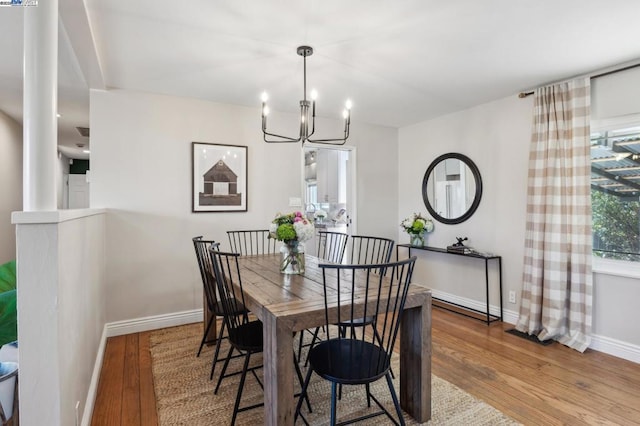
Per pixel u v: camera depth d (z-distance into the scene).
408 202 4.55
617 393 2.07
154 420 1.82
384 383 2.21
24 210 1.28
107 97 2.99
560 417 1.83
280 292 1.76
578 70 2.68
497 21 1.97
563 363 2.46
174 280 3.28
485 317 3.48
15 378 1.61
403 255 4.60
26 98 1.28
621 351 2.54
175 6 1.81
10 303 1.53
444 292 4.04
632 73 2.52
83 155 6.44
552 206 2.82
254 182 3.66
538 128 2.96
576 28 2.05
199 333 3.07
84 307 1.86
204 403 1.97
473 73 2.75
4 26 1.99
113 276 3.02
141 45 2.24
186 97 3.30
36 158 1.28
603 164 2.74
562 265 2.76
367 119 4.23
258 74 2.75
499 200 3.41
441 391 2.09
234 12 1.87
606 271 2.62
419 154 4.37
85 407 1.78
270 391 1.48
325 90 3.14
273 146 3.77
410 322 1.84
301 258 2.22
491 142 3.49
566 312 2.80
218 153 3.46
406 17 1.93
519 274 3.24
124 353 2.64
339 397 2.03
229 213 3.53
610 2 1.78
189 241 3.34
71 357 1.48
